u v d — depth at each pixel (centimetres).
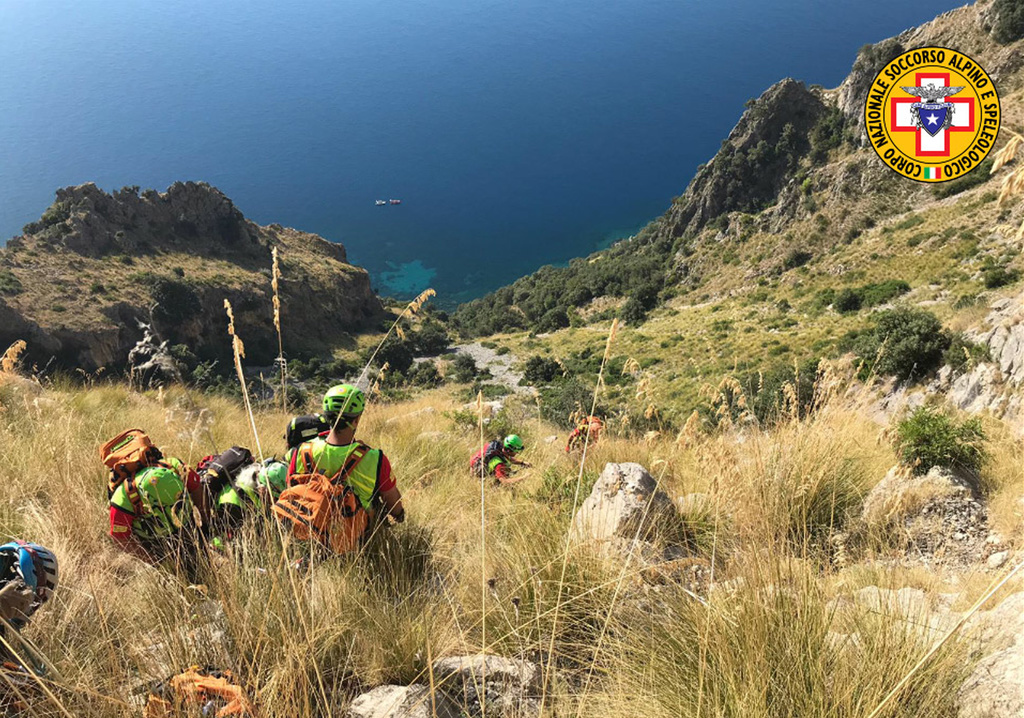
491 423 1038
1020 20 11325
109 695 203
